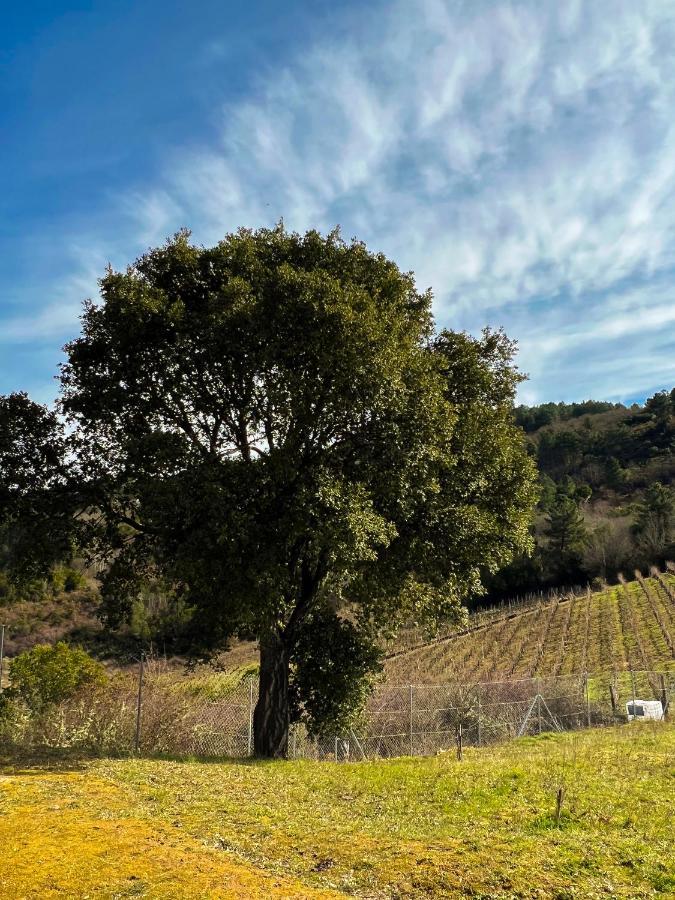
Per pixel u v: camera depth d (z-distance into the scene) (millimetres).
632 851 6512
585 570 72062
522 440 16031
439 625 16062
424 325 16031
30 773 9062
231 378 13180
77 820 6613
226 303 12430
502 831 7219
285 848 6500
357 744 18734
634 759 11484
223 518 10789
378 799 8938
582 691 25125
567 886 5691
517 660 42625
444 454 13148
